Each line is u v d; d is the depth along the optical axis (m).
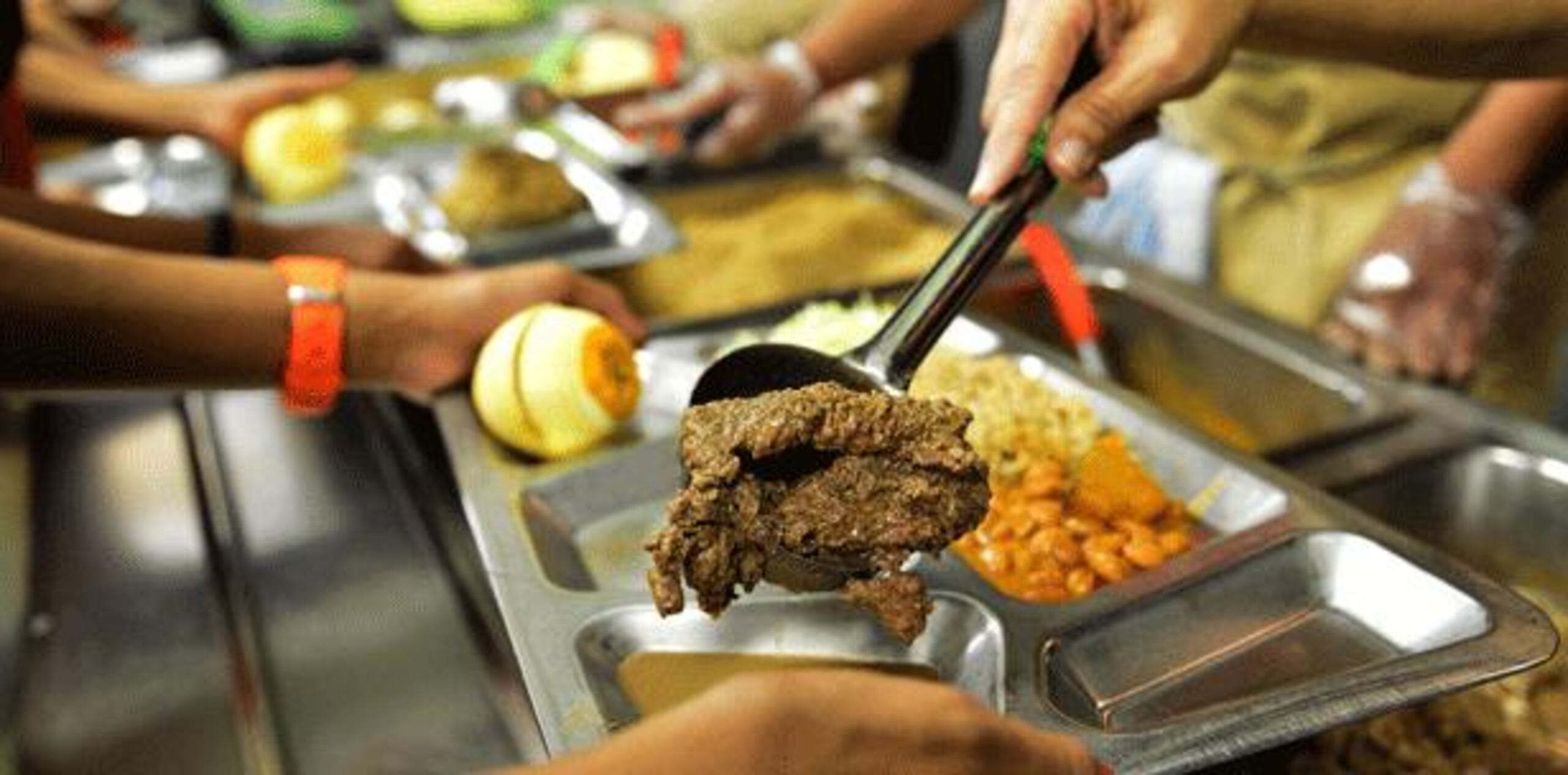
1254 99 0.73
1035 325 0.65
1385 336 0.56
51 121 0.86
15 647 0.46
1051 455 0.48
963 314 0.59
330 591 0.48
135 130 0.87
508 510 0.44
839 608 0.39
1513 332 0.71
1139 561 0.42
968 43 1.24
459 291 0.52
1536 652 0.34
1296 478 0.44
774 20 1.09
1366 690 0.32
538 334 0.48
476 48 1.20
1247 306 0.61
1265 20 0.44
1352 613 0.39
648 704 0.36
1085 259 0.66
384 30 1.29
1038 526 0.44
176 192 0.85
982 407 0.50
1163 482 0.47
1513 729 0.42
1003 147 0.41
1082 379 0.53
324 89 0.92
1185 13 0.42
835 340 0.52
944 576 0.41
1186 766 0.31
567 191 0.77
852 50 0.87
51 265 0.43
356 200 0.85
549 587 0.39
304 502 0.54
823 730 0.23
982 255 0.39
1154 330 0.63
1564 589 0.48
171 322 0.45
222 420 0.60
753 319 0.59
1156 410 0.50
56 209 0.55
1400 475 0.48
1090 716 0.36
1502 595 0.36
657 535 0.33
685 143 0.87
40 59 0.87
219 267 0.47
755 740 0.22
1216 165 0.76
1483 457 0.49
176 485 0.55
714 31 1.12
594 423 0.48
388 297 0.50
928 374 0.52
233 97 0.88
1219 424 0.60
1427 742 0.42
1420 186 0.64
